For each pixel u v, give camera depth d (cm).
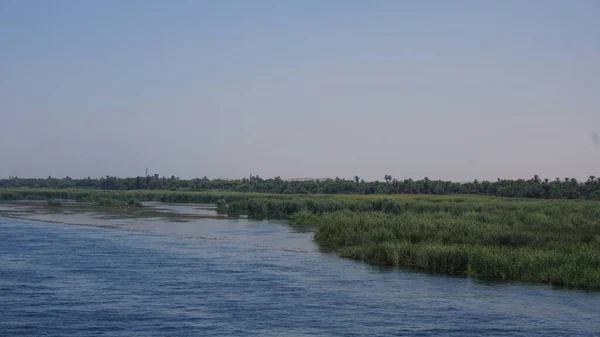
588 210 7669
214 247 5331
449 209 8169
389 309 2900
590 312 2831
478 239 4628
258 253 4922
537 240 4500
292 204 9256
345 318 2733
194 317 2744
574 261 3584
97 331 2512
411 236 4912
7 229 7025
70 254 4794
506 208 8094
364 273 3909
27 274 3822
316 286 3459
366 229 5453
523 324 2630
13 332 2486
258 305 2980
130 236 6281
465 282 3584
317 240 5806
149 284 3509
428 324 2633
